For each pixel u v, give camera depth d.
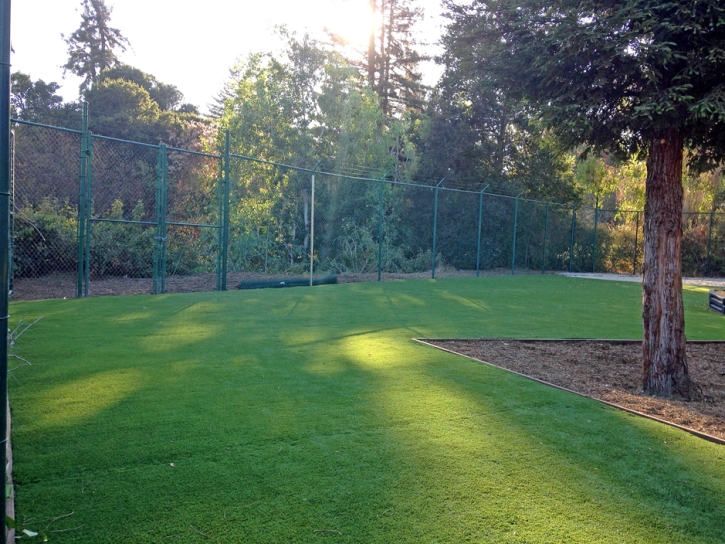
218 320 7.29
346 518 2.35
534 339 6.70
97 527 2.21
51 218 11.37
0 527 1.68
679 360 4.86
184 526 2.24
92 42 35.28
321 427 3.41
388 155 22.86
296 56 20.77
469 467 2.91
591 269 23.52
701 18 4.09
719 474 2.97
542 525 2.36
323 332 6.70
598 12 4.72
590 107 4.68
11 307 7.79
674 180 4.88
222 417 3.53
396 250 17.53
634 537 2.30
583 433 3.52
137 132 23.91
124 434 3.18
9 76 1.61
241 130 19.41
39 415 3.44
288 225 15.34
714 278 22.38
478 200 19.53
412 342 6.25
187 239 13.16
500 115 23.88
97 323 6.70
